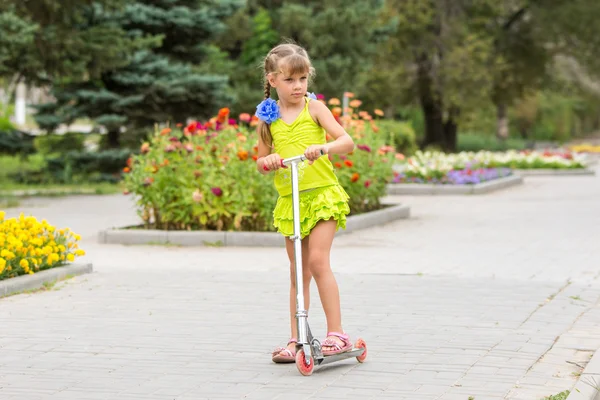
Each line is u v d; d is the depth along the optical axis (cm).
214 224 1427
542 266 1160
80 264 1093
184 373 648
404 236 1486
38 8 2400
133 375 643
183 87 2856
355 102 1814
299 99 662
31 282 988
